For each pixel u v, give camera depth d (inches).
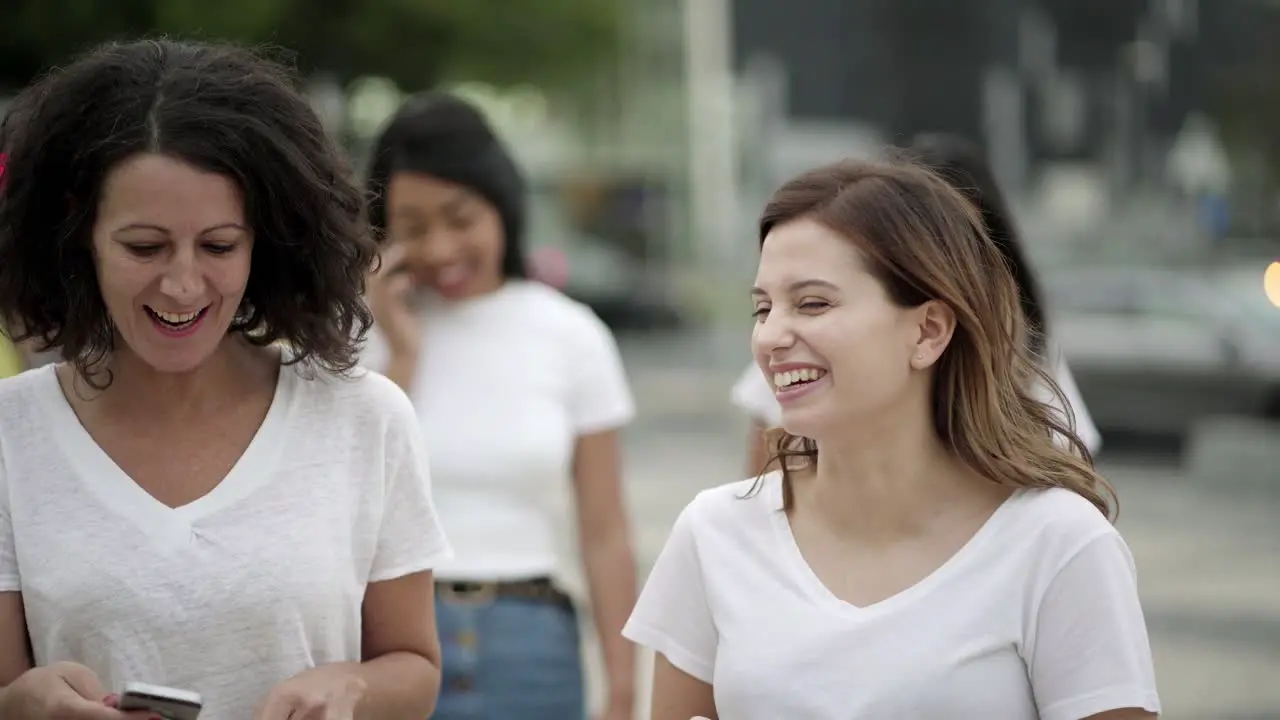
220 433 99.0
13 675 96.0
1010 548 93.9
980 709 91.7
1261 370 552.4
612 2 878.4
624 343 1050.1
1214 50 1087.0
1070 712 91.7
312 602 97.6
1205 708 265.4
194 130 91.9
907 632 92.9
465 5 801.6
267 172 94.1
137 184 90.9
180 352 94.0
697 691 101.7
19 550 95.6
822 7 1489.9
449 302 155.9
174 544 95.3
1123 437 585.0
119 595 94.2
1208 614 333.1
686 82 1412.4
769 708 94.1
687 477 537.6
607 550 157.6
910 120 1472.7
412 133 152.3
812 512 99.0
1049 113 1364.4
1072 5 1338.6
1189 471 526.6
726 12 1449.3
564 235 1152.8
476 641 145.7
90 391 98.9
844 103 1492.4
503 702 145.3
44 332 97.5
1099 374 566.3
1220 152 1051.9
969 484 97.1
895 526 96.6
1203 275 625.3
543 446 151.0
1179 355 560.1
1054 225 1261.1
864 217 94.0
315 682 95.7
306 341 99.5
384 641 105.3
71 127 92.5
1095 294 580.4
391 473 102.9
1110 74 1298.0
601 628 157.5
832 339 93.6
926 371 96.7
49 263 95.2
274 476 98.3
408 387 151.4
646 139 1400.1
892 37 1477.6
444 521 148.9
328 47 783.1
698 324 1145.4
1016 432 97.4
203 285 92.9
